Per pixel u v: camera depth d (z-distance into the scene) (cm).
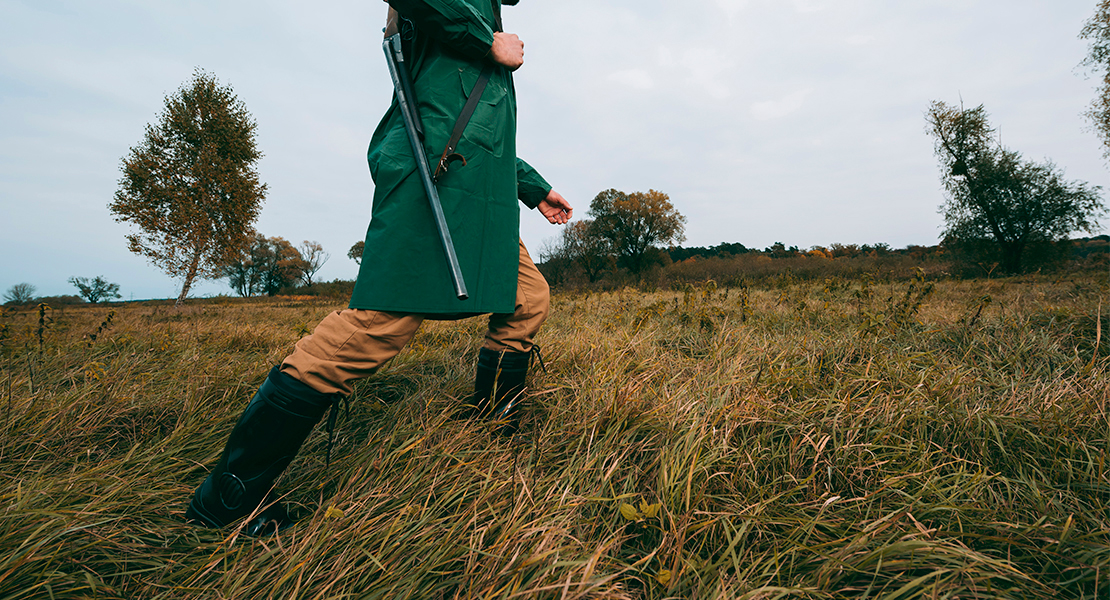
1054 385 148
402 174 105
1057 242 2000
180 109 1791
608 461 114
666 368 191
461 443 121
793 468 111
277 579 76
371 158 115
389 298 101
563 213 162
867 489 105
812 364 180
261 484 97
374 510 92
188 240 1758
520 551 80
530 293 140
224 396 167
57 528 87
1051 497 99
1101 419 123
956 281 635
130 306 1048
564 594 66
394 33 129
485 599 70
